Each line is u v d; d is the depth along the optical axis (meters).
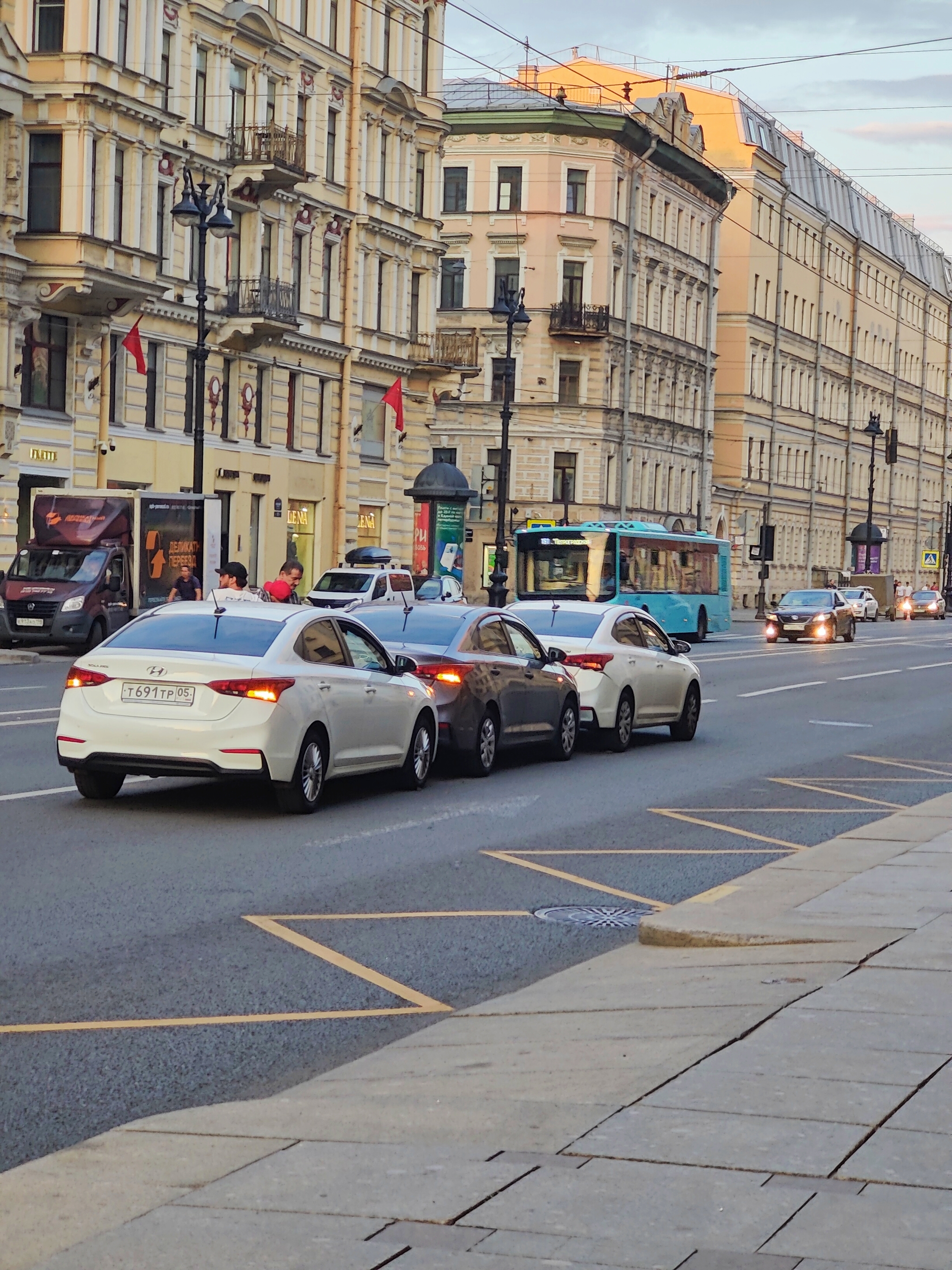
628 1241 4.56
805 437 105.56
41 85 40.75
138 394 45.56
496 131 76.62
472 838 13.36
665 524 84.44
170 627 14.15
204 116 48.00
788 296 102.19
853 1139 5.46
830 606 57.88
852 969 8.27
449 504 60.06
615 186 77.44
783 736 23.58
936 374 137.25
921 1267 4.41
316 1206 4.86
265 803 14.62
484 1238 4.58
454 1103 6.08
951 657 47.78
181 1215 4.80
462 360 62.81
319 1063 7.04
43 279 40.69
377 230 58.06
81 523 35.97
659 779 17.89
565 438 76.62
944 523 139.25
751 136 95.00
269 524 52.91
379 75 57.47
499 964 9.05
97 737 13.53
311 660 14.23
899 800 16.94
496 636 18.08
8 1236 4.73
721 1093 6.04
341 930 9.73
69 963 8.64
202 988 8.26
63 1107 6.32
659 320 83.44
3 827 12.78
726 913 9.92
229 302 49.44
